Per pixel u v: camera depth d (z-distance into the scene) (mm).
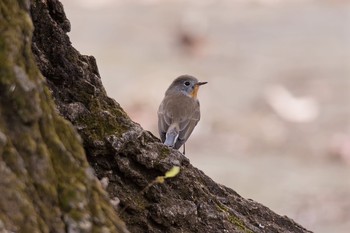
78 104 5301
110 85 22812
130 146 5297
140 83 22812
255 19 29516
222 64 25312
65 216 4176
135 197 5270
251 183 16734
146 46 26625
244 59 25750
